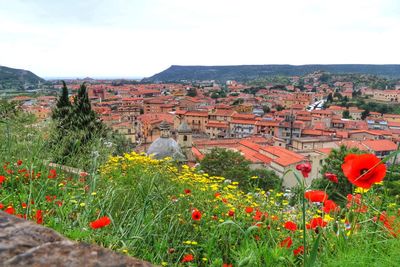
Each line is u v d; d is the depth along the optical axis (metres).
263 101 127.31
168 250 2.86
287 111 93.88
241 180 24.14
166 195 3.94
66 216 2.76
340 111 112.62
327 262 2.02
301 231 2.97
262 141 54.50
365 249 2.05
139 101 113.75
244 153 39.53
